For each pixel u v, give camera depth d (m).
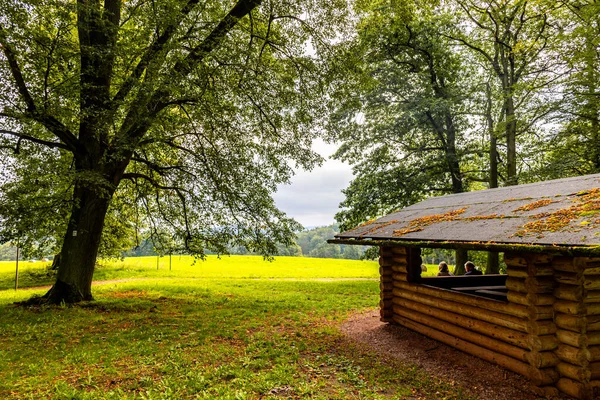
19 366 5.95
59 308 10.17
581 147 16.72
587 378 4.37
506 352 5.33
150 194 14.67
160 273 25.94
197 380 5.25
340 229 21.81
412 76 20.14
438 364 5.95
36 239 10.69
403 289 8.10
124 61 9.99
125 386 5.13
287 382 5.24
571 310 4.48
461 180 21.36
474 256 22.83
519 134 19.67
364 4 14.21
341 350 6.83
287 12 12.33
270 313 10.33
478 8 19.27
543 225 4.48
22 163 10.34
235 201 12.70
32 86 9.70
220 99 10.84
